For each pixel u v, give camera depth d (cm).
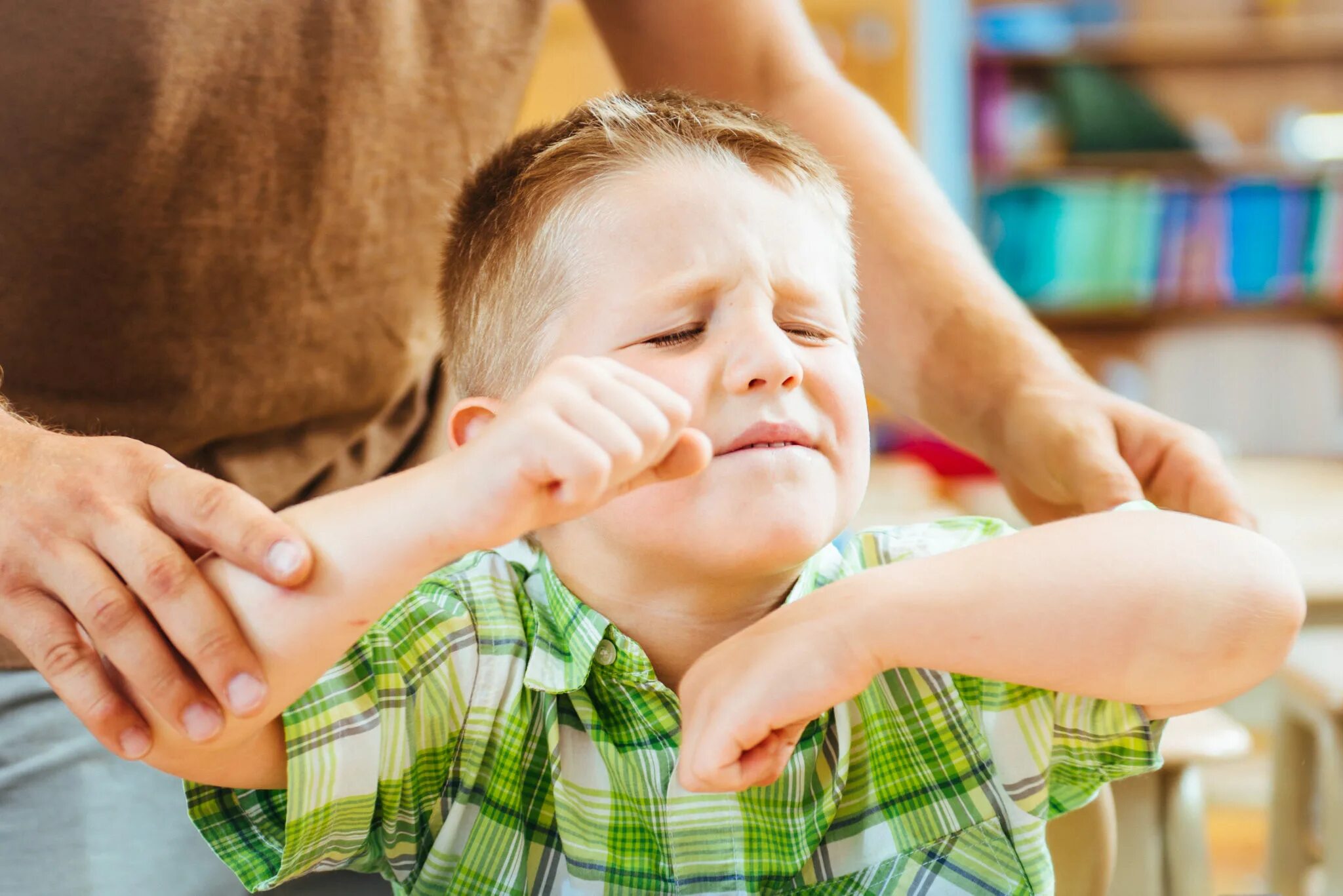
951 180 355
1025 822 72
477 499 51
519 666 75
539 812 73
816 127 103
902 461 260
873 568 69
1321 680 139
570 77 294
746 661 63
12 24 77
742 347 65
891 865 71
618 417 51
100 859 75
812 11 319
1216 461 80
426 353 95
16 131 78
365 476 94
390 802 70
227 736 56
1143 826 106
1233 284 352
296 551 54
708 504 64
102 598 55
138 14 78
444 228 92
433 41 91
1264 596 67
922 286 95
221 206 83
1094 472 79
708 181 69
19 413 82
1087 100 357
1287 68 362
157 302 82
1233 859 212
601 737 73
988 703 74
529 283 73
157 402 84
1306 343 361
